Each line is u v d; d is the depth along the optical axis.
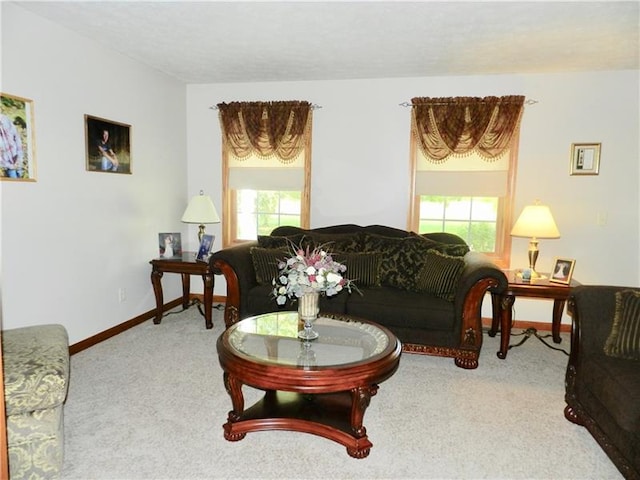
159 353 3.33
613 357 2.15
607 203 3.95
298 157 4.54
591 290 2.37
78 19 2.94
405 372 3.07
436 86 4.16
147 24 3.01
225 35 3.18
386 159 4.32
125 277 3.90
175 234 4.30
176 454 2.06
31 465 1.81
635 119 3.84
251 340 2.37
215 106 4.70
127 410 2.46
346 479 1.90
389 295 3.36
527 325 4.19
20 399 1.76
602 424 2.02
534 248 3.63
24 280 2.87
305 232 4.09
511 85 4.02
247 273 3.57
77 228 3.31
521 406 2.58
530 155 4.04
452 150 4.05
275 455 2.07
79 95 3.27
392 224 4.38
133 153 3.93
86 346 3.43
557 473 1.97
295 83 4.47
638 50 3.33
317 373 1.95
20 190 2.82
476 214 4.28
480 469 1.99
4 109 2.68
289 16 2.81
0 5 2.43
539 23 2.85
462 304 3.07
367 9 2.68
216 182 4.80
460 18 2.79
